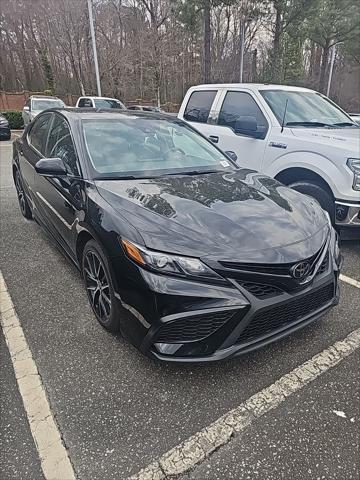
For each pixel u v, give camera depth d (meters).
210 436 1.94
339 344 2.65
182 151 3.48
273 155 4.65
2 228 4.85
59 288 3.36
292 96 5.26
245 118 4.73
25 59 40.12
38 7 33.69
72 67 30.28
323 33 25.45
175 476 1.74
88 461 1.81
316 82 31.66
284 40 27.25
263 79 26.02
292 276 2.17
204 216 2.37
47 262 3.87
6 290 3.33
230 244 2.16
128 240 2.21
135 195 2.59
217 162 3.51
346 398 2.19
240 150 5.07
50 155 3.60
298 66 30.25
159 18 30.86
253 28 28.89
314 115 5.08
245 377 2.34
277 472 1.76
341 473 1.76
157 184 2.82
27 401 2.15
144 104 33.34
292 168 4.44
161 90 33.75
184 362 2.13
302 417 2.06
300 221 2.52
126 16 32.19
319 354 2.55
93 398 2.17
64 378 2.32
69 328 2.79
